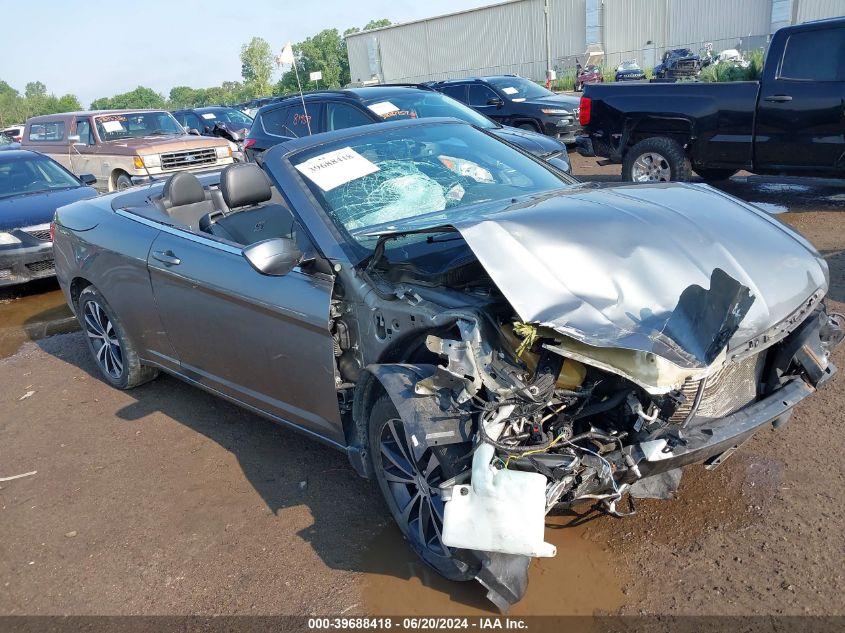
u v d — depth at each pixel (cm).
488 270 269
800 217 780
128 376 508
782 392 302
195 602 305
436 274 303
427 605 288
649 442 261
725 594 275
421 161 404
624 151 953
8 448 462
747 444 373
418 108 912
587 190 369
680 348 250
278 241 315
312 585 307
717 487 340
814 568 283
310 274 339
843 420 386
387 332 311
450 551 274
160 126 1418
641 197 346
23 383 568
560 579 293
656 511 328
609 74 3819
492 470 245
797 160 802
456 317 276
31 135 1488
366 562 318
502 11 4659
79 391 540
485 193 388
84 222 503
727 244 305
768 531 307
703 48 3828
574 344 260
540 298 263
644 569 294
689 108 863
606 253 284
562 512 335
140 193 521
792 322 290
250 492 381
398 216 364
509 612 278
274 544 337
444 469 267
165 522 364
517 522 239
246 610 296
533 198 360
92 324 529
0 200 885
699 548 302
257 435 443
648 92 899
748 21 3738
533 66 4644
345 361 335
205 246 403
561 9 4378
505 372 264
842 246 662
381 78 5456
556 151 873
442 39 5000
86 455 441
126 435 461
